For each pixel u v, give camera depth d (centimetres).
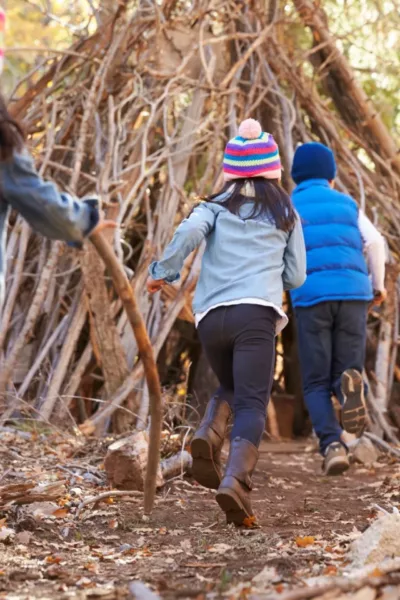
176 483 720
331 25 1343
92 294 964
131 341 996
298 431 1232
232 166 603
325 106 1210
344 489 757
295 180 877
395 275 1077
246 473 556
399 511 628
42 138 1117
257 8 1211
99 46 1135
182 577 449
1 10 414
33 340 1019
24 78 1165
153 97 1126
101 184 1023
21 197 396
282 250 595
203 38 1188
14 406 928
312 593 371
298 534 557
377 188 1201
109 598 401
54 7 1684
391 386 1066
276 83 1202
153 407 493
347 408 796
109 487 684
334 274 823
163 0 1169
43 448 820
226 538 545
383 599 371
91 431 917
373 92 1302
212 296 582
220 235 591
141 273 1018
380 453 962
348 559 465
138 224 1079
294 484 780
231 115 1134
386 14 1291
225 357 591
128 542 542
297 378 1248
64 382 1001
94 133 1098
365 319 838
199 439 574
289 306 1255
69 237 410
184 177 1104
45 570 465
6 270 1012
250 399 569
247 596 389
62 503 623
